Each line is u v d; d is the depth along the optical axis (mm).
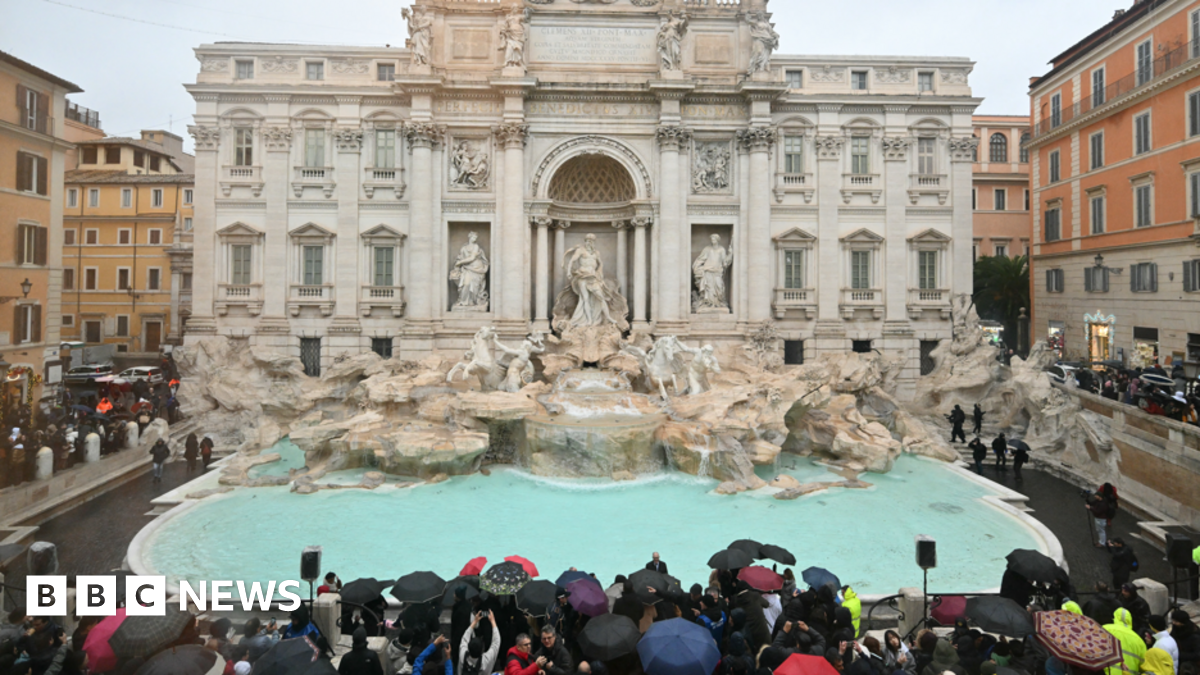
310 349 43531
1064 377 39812
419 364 39531
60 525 24328
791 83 45156
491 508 25891
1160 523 23516
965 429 39094
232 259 43156
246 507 25812
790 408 33594
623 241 45469
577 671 10633
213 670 11180
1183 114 38750
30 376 34688
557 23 43250
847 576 19797
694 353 35656
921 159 45344
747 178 43531
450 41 42969
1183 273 39031
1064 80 50375
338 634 16297
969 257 45000
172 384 41594
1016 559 15727
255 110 42969
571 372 37688
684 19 42500
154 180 62594
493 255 43031
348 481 28891
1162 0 39844
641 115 43219
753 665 11141
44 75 35531
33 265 35188
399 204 43375
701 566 20297
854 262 45156
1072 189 49312
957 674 11188
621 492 28031
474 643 12008
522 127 41906
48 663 12234
